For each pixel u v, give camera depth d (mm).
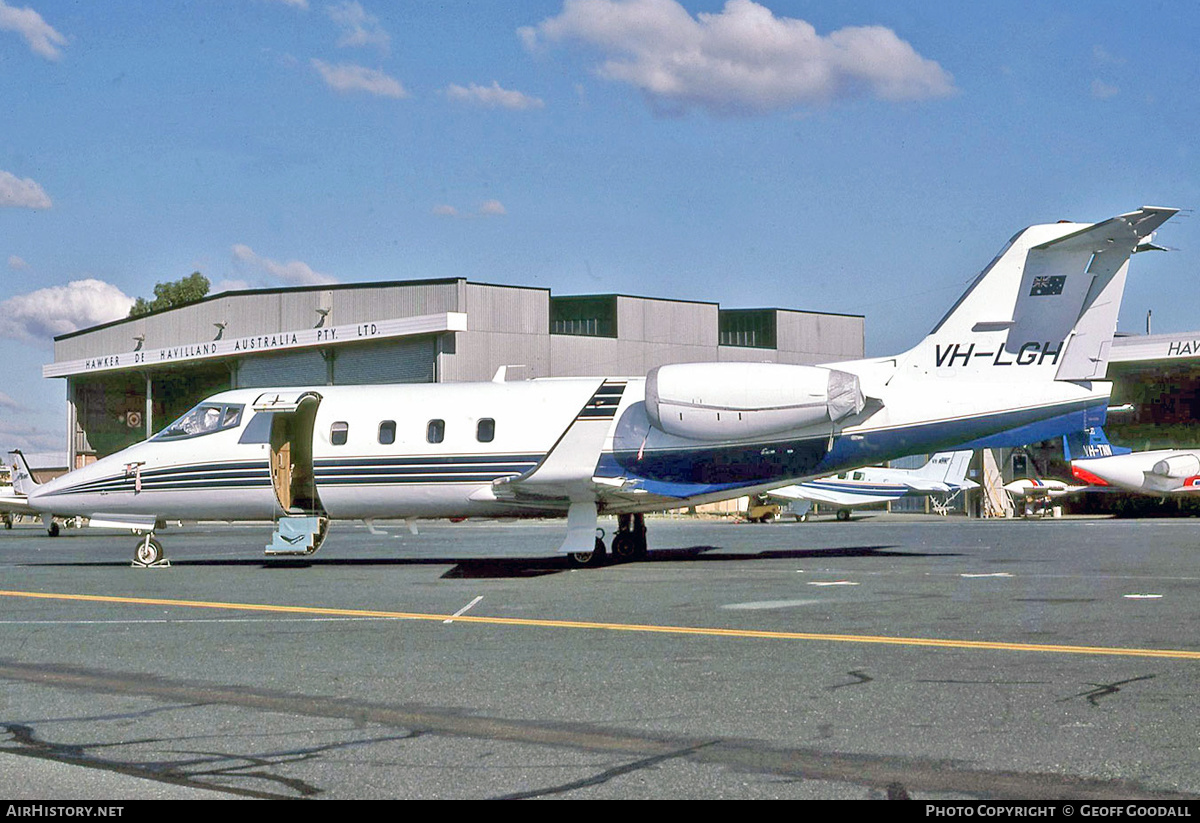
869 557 21938
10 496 40219
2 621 12758
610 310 54781
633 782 5777
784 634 10836
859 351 62094
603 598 14367
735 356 57719
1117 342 49125
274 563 22781
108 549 30141
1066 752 6227
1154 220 18750
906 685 8172
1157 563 19531
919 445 20281
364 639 10953
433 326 49469
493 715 7410
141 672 9234
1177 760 6035
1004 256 20406
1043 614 12133
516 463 20750
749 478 20516
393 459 21094
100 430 73812
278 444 21844
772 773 5914
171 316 62875
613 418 20688
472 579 17641
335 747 6590
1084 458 49562
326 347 55031
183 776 5996
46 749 6621
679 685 8312
